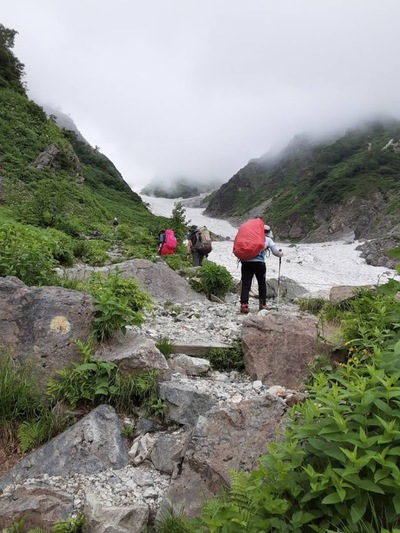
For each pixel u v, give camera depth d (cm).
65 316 484
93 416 409
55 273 712
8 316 478
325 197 11112
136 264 982
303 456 261
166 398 438
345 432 240
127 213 4778
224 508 245
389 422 239
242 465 340
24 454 396
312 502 239
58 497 344
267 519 230
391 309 472
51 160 4094
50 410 429
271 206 14975
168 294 935
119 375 452
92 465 376
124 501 342
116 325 496
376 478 217
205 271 1048
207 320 745
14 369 443
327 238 9869
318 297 940
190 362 527
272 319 566
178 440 393
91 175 6994
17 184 3166
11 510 336
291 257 5109
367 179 10938
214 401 430
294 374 489
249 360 525
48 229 1508
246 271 831
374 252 5188
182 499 333
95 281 679
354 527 216
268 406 391
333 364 477
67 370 450
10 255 648
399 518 220
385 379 278
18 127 4269
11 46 6844
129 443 409
